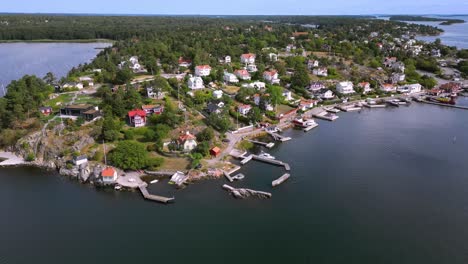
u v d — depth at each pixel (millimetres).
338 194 87375
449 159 108062
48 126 114562
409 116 156125
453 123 145250
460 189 89562
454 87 196875
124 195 86938
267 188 90562
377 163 105438
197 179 94375
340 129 137750
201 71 188375
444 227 73938
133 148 96562
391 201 84000
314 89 185500
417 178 95625
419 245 68562
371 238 70625
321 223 75500
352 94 185375
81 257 64938
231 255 65750
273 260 64500
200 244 68688
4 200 84000
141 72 198625
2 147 112750
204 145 106500
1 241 69250
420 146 119062
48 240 69625
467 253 66375
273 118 144750
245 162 105375
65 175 96625
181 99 148875
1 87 185500
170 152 106312
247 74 192750
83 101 143375
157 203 83438
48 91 152000
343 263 63844
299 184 92562
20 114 118188
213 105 139875
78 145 104625
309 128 137500
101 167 94500
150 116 125875
